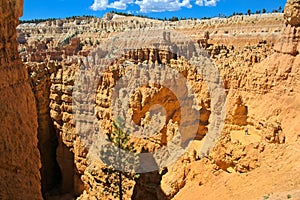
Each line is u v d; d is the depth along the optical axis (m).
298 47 32.19
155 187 29.45
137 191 30.75
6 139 11.17
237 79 36.09
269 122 28.02
